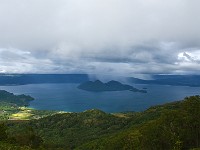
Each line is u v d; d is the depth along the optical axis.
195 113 122.25
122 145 140.75
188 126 114.50
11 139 124.50
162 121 119.19
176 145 104.38
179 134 110.94
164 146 110.06
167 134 110.19
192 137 112.00
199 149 100.56
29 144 127.69
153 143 111.38
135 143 122.94
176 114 121.44
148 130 121.00
